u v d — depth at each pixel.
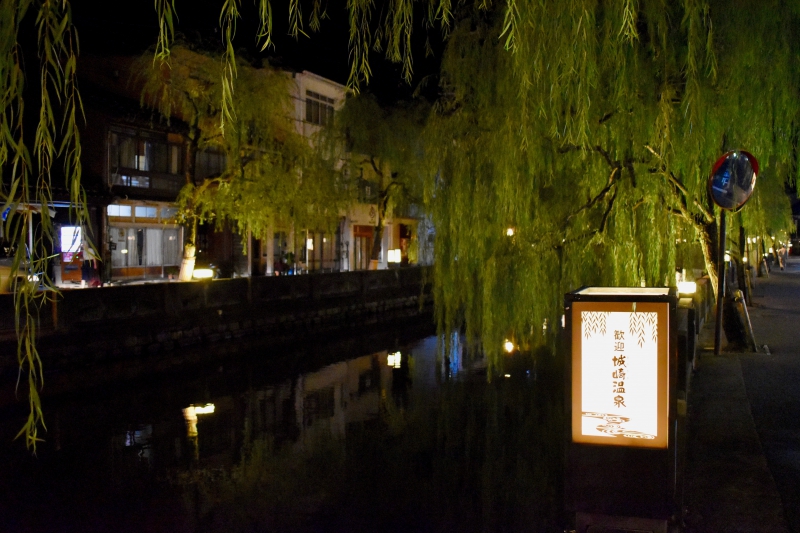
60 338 13.55
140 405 11.42
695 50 6.31
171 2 2.93
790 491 5.08
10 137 2.66
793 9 6.90
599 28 7.43
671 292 4.66
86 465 8.03
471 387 12.85
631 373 4.34
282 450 8.68
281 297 21.16
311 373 14.61
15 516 6.39
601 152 8.22
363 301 25.55
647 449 4.32
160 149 24.95
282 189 21.56
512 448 8.69
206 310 17.97
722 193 7.50
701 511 4.72
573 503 4.48
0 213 2.73
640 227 8.54
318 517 6.33
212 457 8.38
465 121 9.88
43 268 2.81
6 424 10.05
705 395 8.21
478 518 6.21
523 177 8.67
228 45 3.15
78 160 2.81
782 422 6.96
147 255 25.03
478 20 10.11
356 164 26.03
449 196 10.13
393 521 6.19
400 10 4.31
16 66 2.73
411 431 9.62
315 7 4.16
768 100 7.50
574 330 4.46
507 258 9.02
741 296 11.95
